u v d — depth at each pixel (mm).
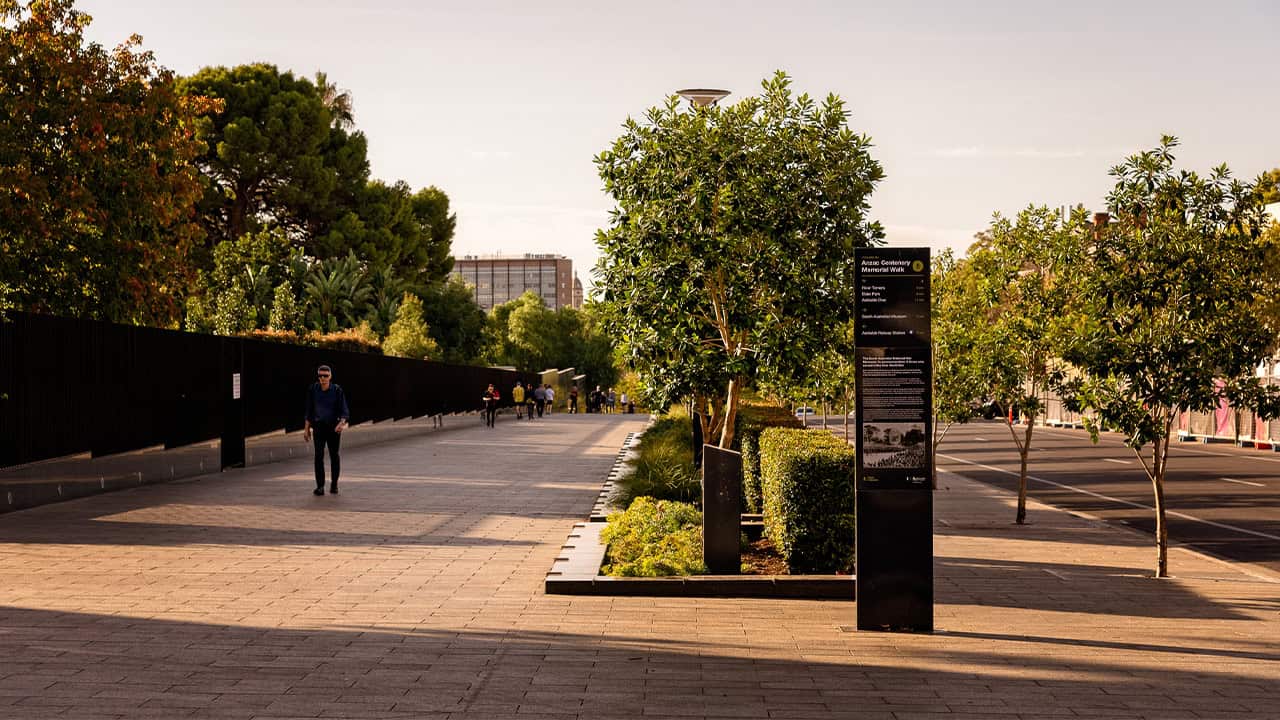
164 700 5801
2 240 20109
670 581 9023
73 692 5918
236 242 55344
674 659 6902
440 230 75625
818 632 7793
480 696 5988
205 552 10828
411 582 9375
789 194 11484
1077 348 11305
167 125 22766
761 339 11703
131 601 8391
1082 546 13695
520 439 32500
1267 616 8812
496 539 11898
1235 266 11023
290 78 61469
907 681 6461
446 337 68062
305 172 59562
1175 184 11148
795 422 15828
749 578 9086
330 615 7996
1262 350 11125
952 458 32375
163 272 22688
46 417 14711
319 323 52281
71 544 11281
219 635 7309
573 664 6719
